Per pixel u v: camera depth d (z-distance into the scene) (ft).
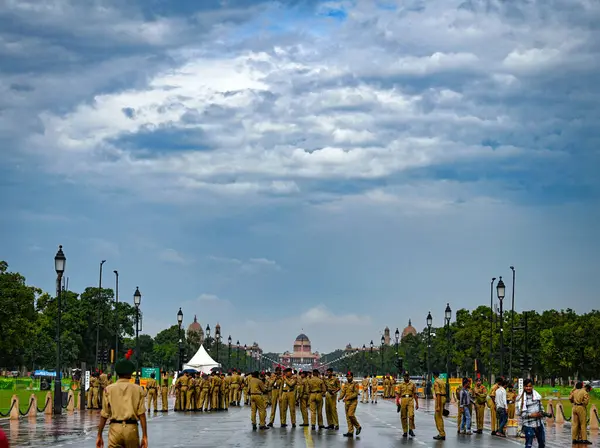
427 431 144.87
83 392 197.26
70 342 528.63
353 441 120.47
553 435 138.72
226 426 151.02
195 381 209.46
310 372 155.74
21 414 169.48
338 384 148.77
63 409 199.00
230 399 247.09
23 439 118.73
